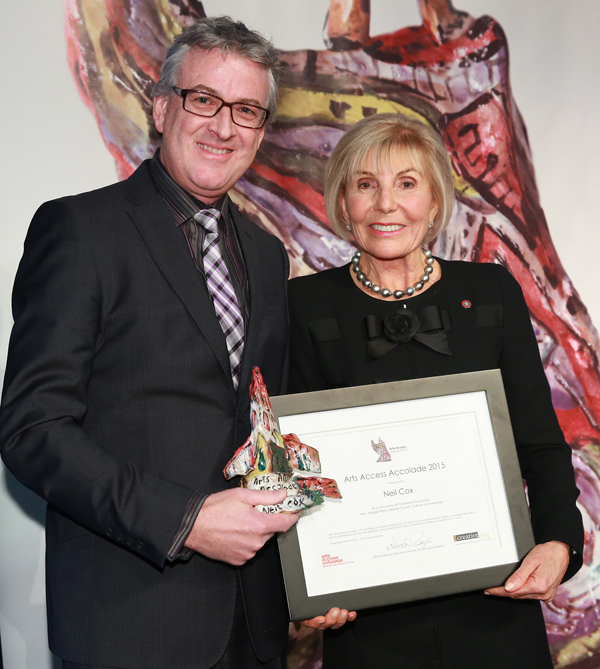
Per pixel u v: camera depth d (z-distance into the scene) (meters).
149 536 1.16
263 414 1.27
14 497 2.09
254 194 2.33
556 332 2.58
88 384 1.28
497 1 2.58
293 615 1.32
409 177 1.52
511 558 1.38
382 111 2.45
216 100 1.39
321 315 1.60
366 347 1.56
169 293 1.33
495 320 1.57
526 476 1.56
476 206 2.53
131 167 2.20
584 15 2.65
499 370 1.43
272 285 1.57
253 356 1.43
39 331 1.23
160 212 1.40
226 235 1.53
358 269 1.64
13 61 2.08
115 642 1.24
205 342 1.33
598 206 2.63
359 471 1.39
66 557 1.30
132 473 1.20
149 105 2.22
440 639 1.45
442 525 1.38
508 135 2.57
